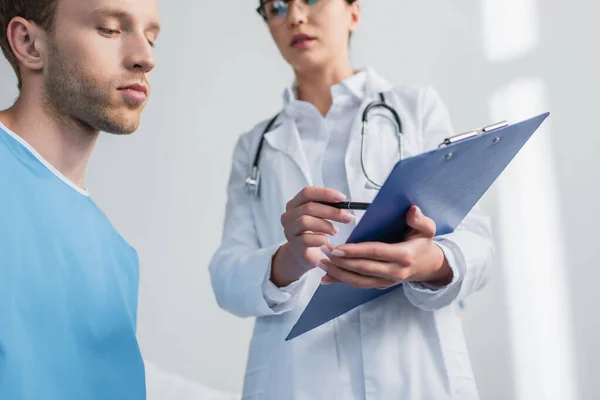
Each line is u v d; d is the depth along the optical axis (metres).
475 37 2.15
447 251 0.99
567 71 2.06
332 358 1.05
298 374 1.05
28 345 0.70
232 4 2.23
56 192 0.79
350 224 1.12
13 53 0.81
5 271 0.69
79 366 0.77
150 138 2.16
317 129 1.25
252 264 1.11
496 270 2.00
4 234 0.70
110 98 0.78
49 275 0.74
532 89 2.07
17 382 0.68
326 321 1.00
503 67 2.12
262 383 1.09
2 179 0.73
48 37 0.78
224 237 1.29
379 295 1.04
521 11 2.12
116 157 2.14
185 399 1.67
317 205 0.94
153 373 1.74
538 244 1.99
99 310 0.81
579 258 1.98
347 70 1.30
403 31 2.17
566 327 1.95
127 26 0.80
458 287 1.00
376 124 1.21
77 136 0.81
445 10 2.17
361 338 1.05
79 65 0.77
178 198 2.14
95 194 2.12
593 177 2.01
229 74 2.21
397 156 1.17
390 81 2.16
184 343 2.08
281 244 1.11
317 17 1.23
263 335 1.13
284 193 1.20
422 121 1.22
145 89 0.82
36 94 0.80
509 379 1.96
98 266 0.83
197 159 2.17
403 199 0.80
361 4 2.18
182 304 2.10
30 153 0.78
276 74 2.22
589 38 2.06
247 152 1.35
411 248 0.86
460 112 2.12
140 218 2.12
